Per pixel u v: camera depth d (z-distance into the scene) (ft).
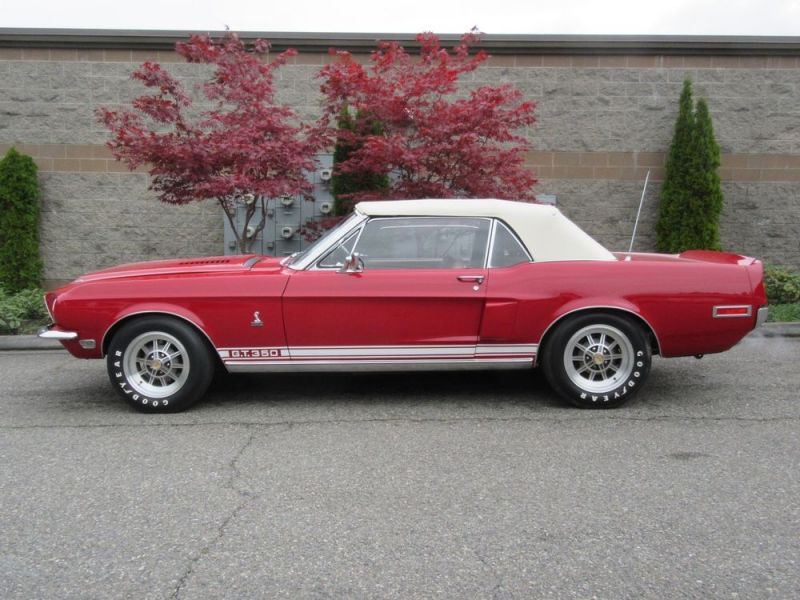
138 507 12.65
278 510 12.45
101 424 17.74
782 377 21.98
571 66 36.94
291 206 36.73
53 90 36.94
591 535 11.39
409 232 18.65
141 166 37.29
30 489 13.52
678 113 36.96
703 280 18.20
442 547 11.03
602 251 18.81
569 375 18.38
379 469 14.37
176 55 36.86
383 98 26.99
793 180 37.45
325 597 9.68
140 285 18.40
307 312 18.19
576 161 37.45
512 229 18.65
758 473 14.02
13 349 28.04
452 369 18.60
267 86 28.07
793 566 10.37
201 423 17.69
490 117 27.32
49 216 37.60
